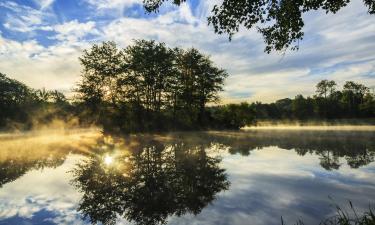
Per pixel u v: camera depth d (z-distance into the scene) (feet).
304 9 26.89
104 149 61.46
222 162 41.70
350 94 294.66
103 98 125.59
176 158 46.19
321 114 288.30
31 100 237.66
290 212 19.65
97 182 30.14
